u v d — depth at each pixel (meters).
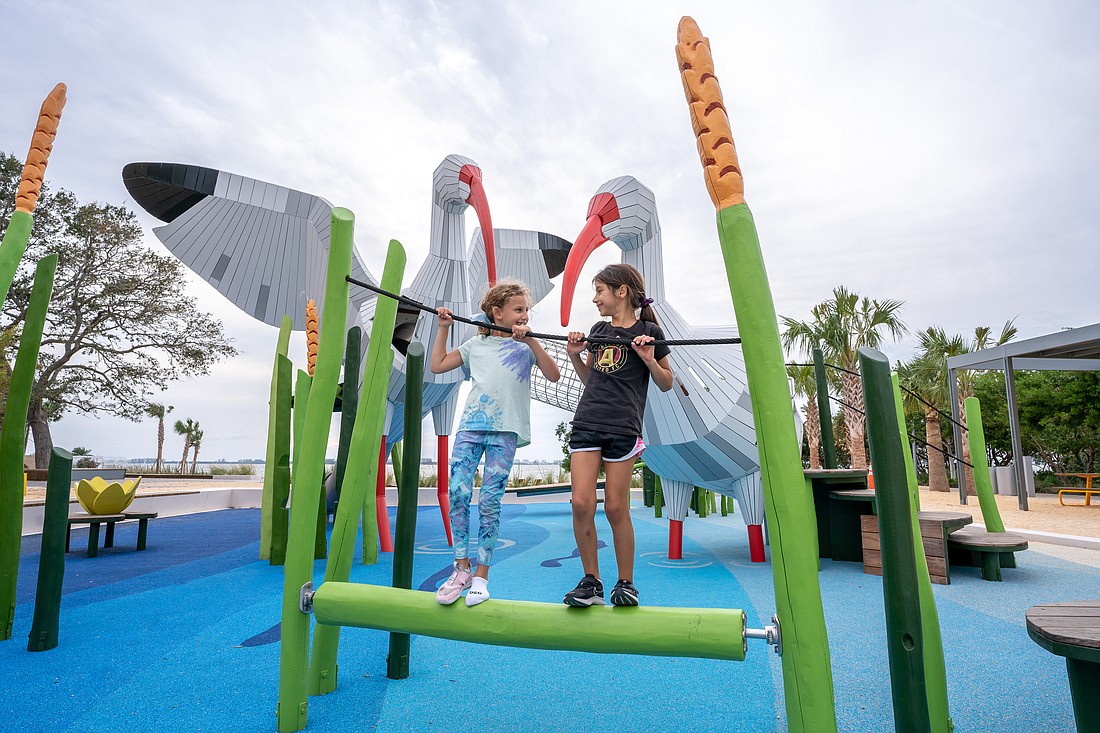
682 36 2.27
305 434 2.78
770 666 3.24
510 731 2.51
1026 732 2.44
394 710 2.71
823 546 6.77
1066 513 11.49
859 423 21.67
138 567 6.43
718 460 6.22
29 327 4.05
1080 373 21.33
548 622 2.30
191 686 3.00
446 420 8.48
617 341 2.57
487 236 7.13
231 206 8.54
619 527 2.43
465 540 2.59
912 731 1.90
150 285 26.59
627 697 2.84
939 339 24.64
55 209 24.62
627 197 6.08
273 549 6.51
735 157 2.16
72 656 3.44
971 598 4.72
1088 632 1.79
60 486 3.68
